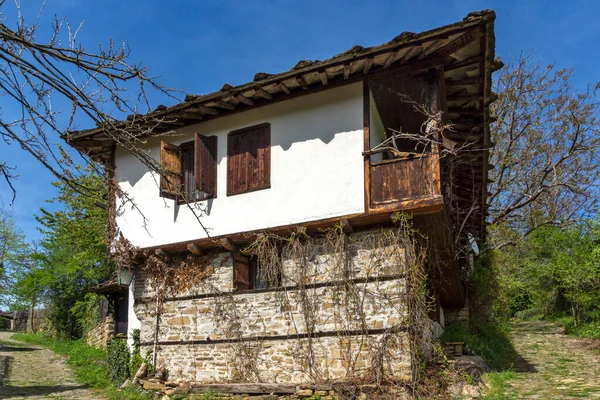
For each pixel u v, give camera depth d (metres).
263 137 10.03
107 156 11.97
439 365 8.68
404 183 8.47
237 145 10.30
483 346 11.55
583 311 17.81
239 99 9.72
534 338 16.25
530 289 22.45
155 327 10.89
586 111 17.69
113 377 11.48
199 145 10.16
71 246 22.05
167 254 10.90
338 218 8.89
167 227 10.80
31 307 32.41
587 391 8.62
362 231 9.01
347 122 9.22
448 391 8.16
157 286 11.02
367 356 8.55
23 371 14.42
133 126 4.75
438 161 8.29
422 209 8.23
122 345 11.52
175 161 10.77
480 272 13.65
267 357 9.46
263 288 9.85
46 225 22.12
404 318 8.37
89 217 20.23
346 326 8.79
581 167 17.98
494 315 14.34
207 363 10.11
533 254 21.98
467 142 10.37
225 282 10.24
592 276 16.44
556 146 18.38
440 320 11.66
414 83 8.79
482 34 7.44
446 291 11.49
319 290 9.16
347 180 9.00
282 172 9.69
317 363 8.95
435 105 8.38
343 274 8.91
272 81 8.98
